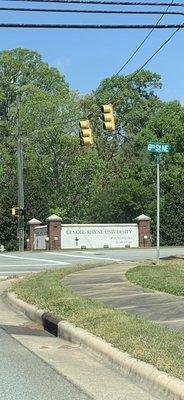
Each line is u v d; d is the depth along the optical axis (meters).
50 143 52.91
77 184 54.47
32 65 72.19
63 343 9.70
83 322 10.05
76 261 27.45
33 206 52.69
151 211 51.91
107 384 7.12
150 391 6.74
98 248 43.56
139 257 28.64
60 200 54.28
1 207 53.03
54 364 8.17
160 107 70.81
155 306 11.09
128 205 53.72
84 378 7.40
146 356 7.39
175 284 13.57
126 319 9.73
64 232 44.91
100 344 8.44
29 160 53.09
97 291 13.60
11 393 6.71
